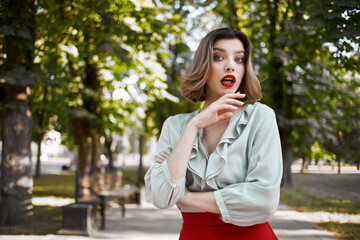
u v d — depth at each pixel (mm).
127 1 7445
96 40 7793
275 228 7180
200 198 1227
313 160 16844
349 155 7562
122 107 11766
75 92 9633
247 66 1367
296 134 14242
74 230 7047
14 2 7152
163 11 8961
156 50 9281
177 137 1387
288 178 14992
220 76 1336
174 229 7977
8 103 7547
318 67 12383
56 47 7875
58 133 14539
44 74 7734
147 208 11258
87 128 11602
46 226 7504
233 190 1194
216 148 1286
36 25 7695
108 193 9617
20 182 7621
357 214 7246
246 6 14656
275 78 14086
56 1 7777
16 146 7648
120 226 8281
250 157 1262
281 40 6359
